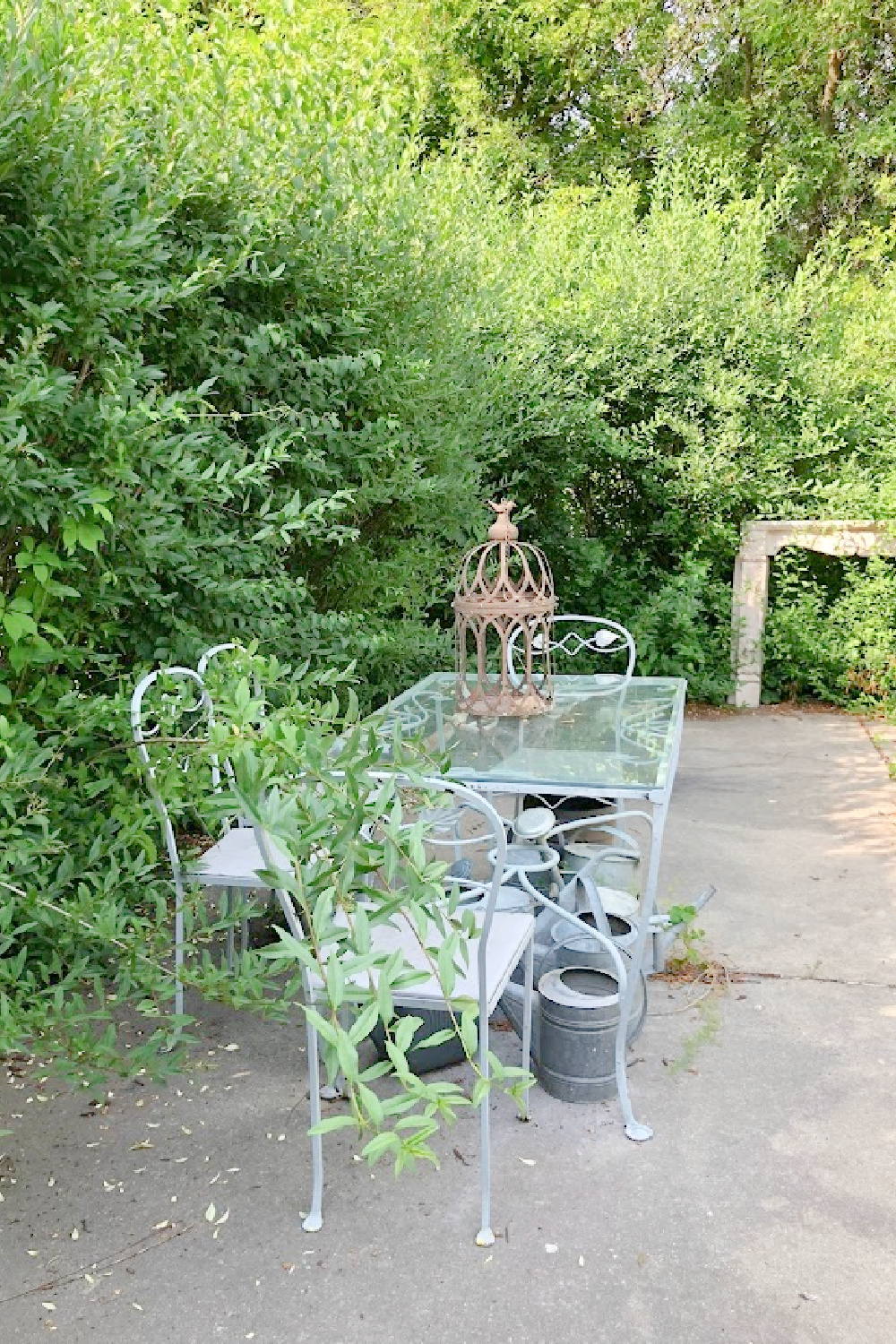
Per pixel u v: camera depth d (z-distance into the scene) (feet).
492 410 20.21
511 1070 5.48
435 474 16.14
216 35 13.24
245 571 11.78
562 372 23.11
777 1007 9.98
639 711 11.57
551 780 8.78
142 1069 7.65
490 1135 8.00
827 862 13.76
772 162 41.55
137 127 10.61
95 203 9.04
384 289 13.94
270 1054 9.27
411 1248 6.89
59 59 8.68
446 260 16.34
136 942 7.86
